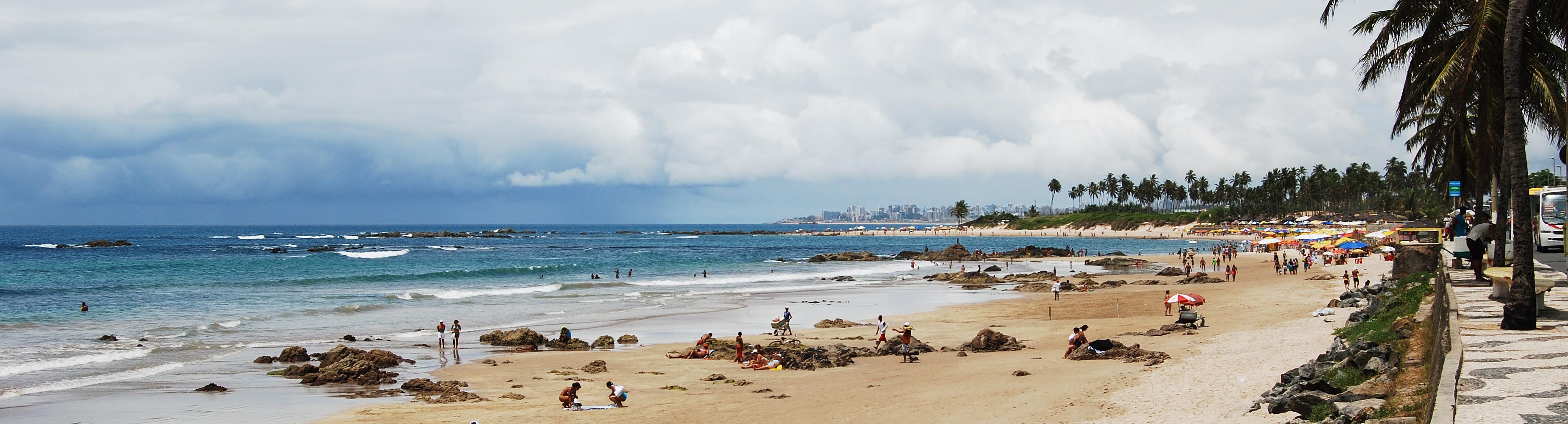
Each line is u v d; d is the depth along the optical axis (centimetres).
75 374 2777
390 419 2153
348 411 2250
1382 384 1352
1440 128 3472
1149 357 2595
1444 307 1639
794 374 2802
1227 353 2567
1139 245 18400
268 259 10412
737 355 3084
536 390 2559
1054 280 7588
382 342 3634
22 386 2573
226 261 9794
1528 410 928
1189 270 8231
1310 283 5881
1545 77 2077
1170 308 4434
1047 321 4262
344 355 2967
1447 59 2341
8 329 3884
